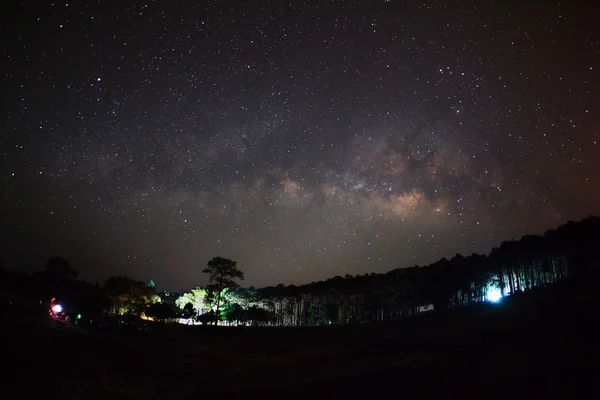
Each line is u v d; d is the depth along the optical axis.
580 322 33.41
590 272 71.94
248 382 27.33
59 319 46.31
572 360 20.02
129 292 79.50
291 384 25.50
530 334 32.09
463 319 66.31
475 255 98.19
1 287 47.72
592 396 16.45
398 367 25.95
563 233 84.62
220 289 84.12
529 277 89.81
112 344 35.16
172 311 77.50
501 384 19.33
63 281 56.66
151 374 27.31
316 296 113.44
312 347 49.59
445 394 19.78
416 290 103.38
